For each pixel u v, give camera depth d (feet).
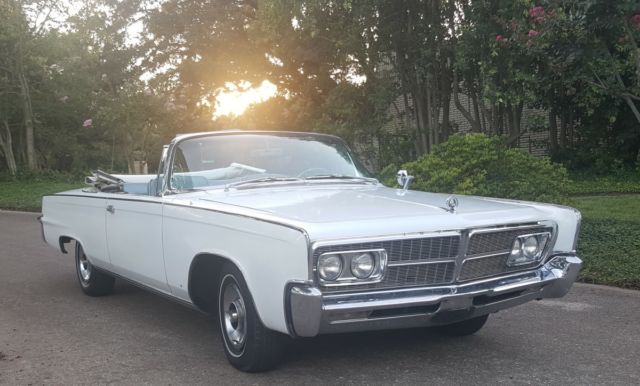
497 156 31.71
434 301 12.39
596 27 26.73
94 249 20.48
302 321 11.66
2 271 27.09
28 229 42.09
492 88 42.60
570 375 13.94
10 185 76.59
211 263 15.31
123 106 74.28
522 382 13.52
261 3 55.31
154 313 19.90
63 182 82.33
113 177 21.68
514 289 13.50
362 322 12.10
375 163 57.31
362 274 12.00
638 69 28.14
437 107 54.70
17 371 14.70
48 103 89.45
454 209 13.47
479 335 16.97
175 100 74.43
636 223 32.04
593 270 23.40
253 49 68.13
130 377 14.21
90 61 82.23
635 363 14.71
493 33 40.34
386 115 56.85
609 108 52.90
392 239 12.13
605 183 50.42
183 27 73.36
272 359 13.82
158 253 16.57
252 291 12.97
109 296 22.33
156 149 80.74
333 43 55.36
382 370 14.28
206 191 16.30
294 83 67.67
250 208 13.61
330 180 17.40
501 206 14.65
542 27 29.14
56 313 19.98
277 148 18.04
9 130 91.76
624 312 19.19
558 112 59.67
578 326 17.79
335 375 13.99
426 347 15.88
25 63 84.94
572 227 14.80
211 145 17.49
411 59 52.16
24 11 81.61
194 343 16.67
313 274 11.64
